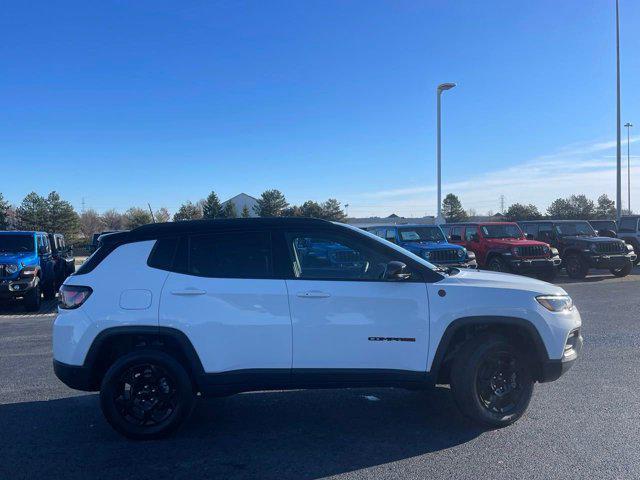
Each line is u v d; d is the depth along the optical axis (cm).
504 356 512
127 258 510
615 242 1841
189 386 502
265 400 616
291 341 494
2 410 584
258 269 506
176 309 492
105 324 492
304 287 498
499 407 516
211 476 423
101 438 504
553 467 428
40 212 5966
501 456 451
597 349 823
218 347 492
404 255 521
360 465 439
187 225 520
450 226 2008
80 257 4775
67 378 497
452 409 575
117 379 493
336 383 500
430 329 503
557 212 5978
